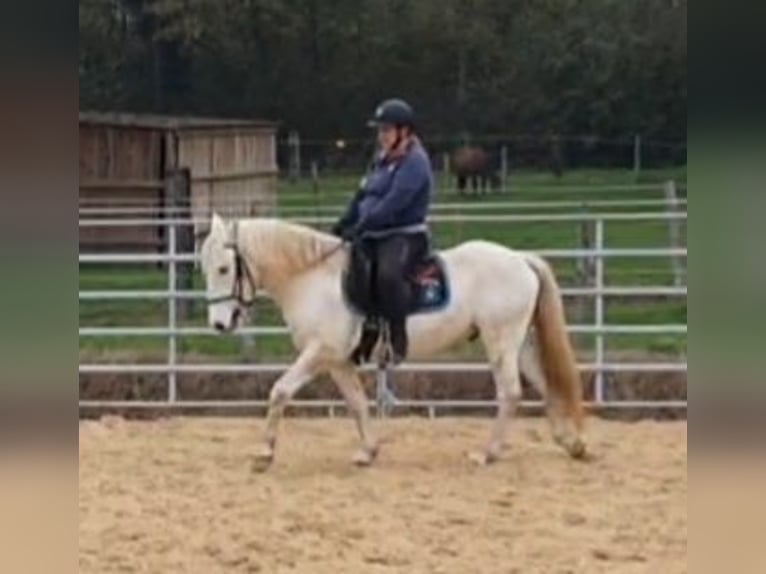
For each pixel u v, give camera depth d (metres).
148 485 8.16
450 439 9.78
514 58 34.28
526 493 7.92
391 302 8.23
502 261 8.59
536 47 34.00
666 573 6.19
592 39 32.97
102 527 7.06
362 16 34.19
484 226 20.39
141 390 11.70
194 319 14.16
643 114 32.31
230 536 6.89
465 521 7.22
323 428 10.30
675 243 13.20
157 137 19.78
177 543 6.76
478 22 34.41
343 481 8.25
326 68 34.34
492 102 34.34
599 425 10.46
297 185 27.73
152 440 9.80
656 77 32.12
